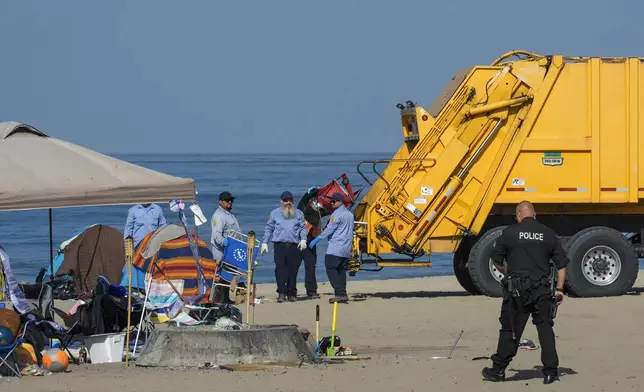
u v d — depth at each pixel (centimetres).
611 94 6362
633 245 6462
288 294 6356
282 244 6278
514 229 3388
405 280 8369
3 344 3538
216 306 4438
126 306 4144
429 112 6644
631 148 6381
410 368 3712
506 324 3425
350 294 6894
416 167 6372
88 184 3759
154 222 6331
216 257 5834
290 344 3847
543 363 3422
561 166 6356
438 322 5253
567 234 6550
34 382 3406
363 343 4534
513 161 6331
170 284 4231
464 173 6366
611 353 4134
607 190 6372
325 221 6925
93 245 5331
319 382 3406
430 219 6350
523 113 6331
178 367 3728
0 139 3894
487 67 6372
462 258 6744
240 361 3747
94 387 3303
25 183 3672
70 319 4122
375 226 6372
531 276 3356
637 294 6444
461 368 3712
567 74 6347
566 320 5231
